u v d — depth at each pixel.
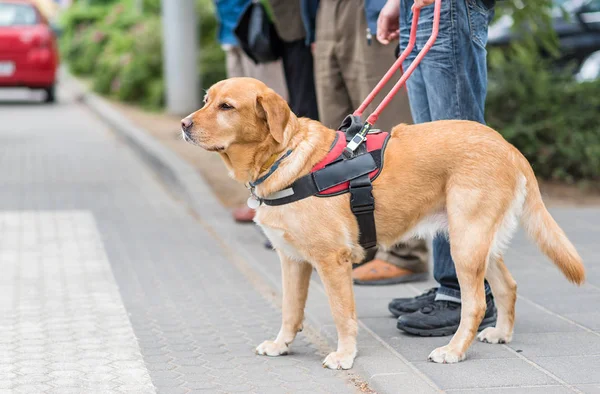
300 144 6.65
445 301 7.60
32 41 29.36
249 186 6.77
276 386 6.48
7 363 7.02
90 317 8.32
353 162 6.67
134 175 17.00
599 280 9.01
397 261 9.23
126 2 39.78
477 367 6.55
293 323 7.22
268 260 10.36
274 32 10.77
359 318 8.05
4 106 30.06
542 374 6.35
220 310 8.59
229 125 6.50
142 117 24.70
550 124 14.95
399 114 9.02
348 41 9.16
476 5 7.46
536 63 15.95
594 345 7.00
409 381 6.24
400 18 7.77
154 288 9.41
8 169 17.39
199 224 12.73
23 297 9.02
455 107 7.48
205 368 6.91
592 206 13.34
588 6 21.06
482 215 6.64
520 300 8.40
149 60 28.22
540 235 6.80
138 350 7.34
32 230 12.21
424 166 6.75
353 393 6.34
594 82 15.66
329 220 6.61
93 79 34.06
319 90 9.61
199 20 27.31
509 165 6.72
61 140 21.67
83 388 6.46
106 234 12.02
